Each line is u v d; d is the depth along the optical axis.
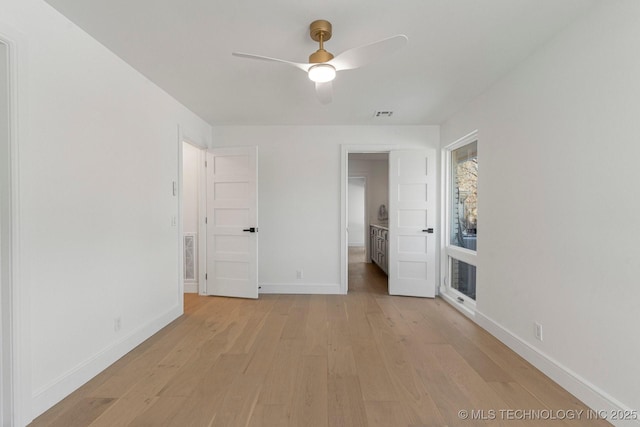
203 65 2.47
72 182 1.92
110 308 2.26
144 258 2.69
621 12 1.58
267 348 2.51
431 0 1.70
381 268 5.90
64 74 1.86
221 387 1.96
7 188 1.54
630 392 1.54
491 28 1.96
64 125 1.86
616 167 1.61
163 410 1.73
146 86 2.71
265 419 1.66
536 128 2.22
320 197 4.21
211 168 4.07
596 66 1.72
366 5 1.74
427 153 4.05
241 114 3.71
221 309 3.53
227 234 4.01
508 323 2.56
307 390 1.92
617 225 1.60
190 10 1.79
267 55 2.32
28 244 1.63
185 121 3.45
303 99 3.21
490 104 2.86
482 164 2.99
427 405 1.77
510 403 1.79
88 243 2.05
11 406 1.55
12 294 1.55
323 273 4.23
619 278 1.59
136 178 2.57
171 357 2.36
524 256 2.35
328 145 4.20
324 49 2.12
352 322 3.11
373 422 1.63
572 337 1.89
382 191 6.89
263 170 4.23
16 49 1.56
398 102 3.28
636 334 1.51
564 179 1.95
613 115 1.62
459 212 3.86
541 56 2.17
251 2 1.72
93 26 1.95
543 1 1.70
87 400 1.82
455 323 3.09
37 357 1.69
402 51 2.23
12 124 1.55
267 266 4.25
